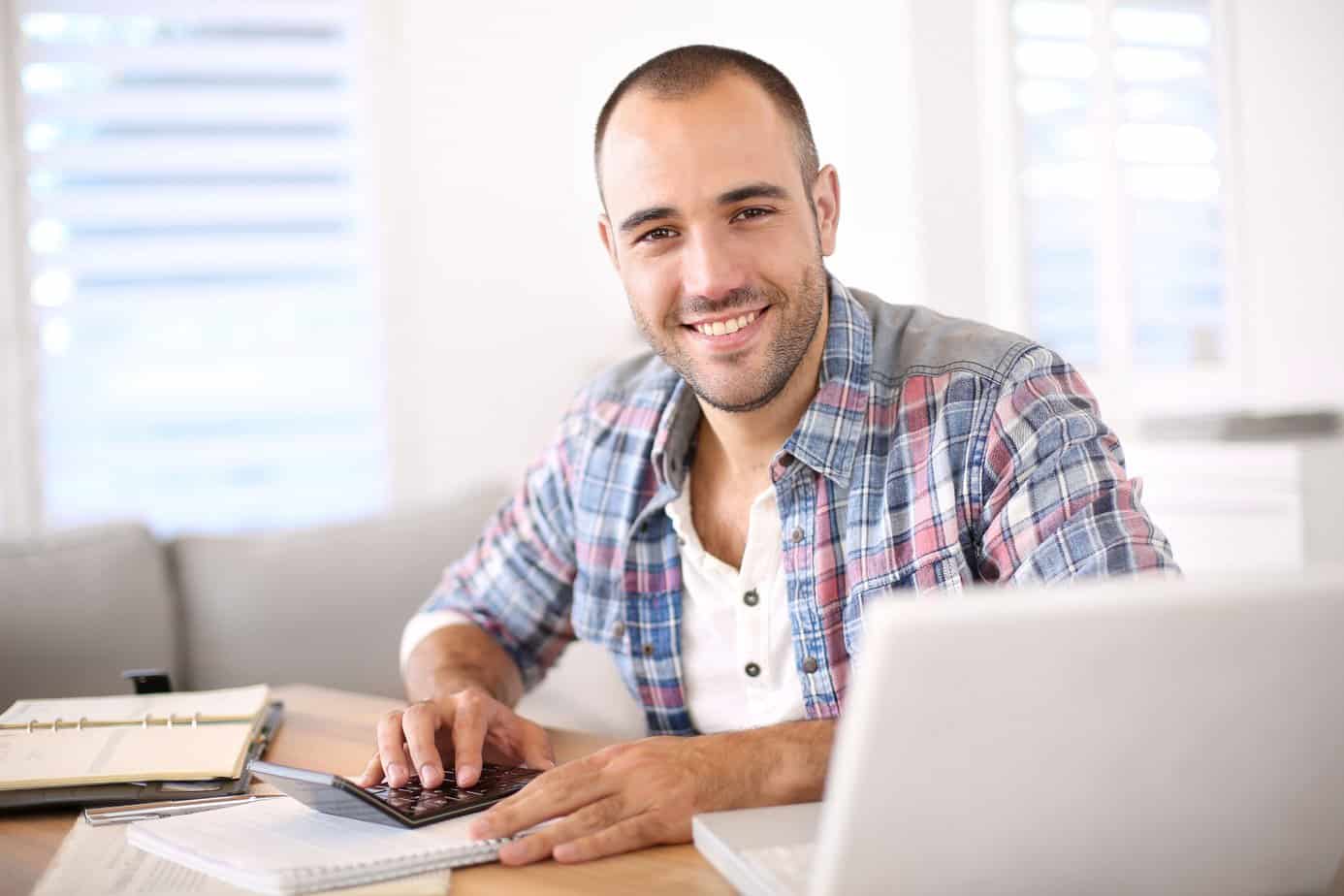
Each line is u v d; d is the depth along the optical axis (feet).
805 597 4.11
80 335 10.29
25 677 6.83
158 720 4.00
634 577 4.52
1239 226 10.74
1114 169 10.46
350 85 10.78
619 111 4.00
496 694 4.63
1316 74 10.16
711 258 3.87
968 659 2.06
